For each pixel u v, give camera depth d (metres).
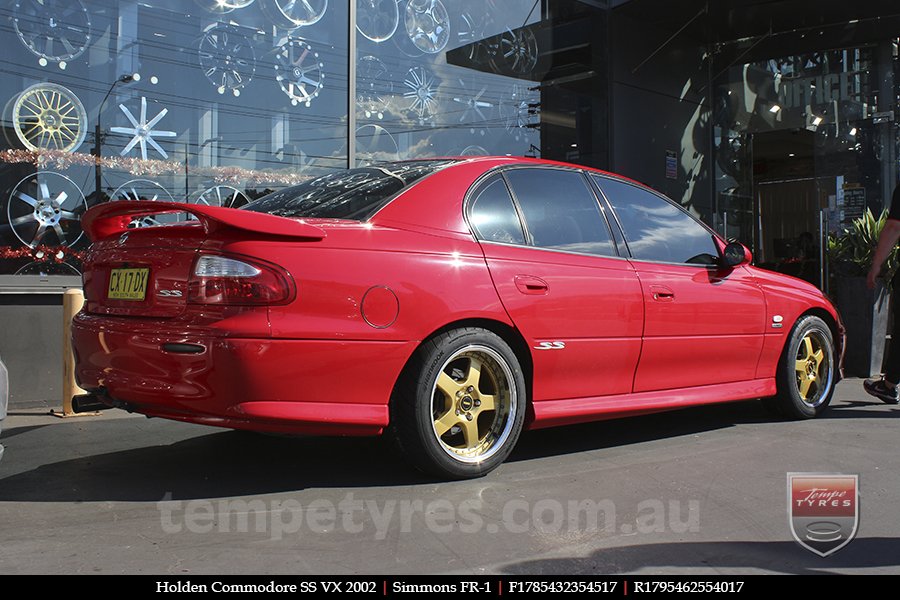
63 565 2.31
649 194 4.32
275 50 6.84
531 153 8.62
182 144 6.30
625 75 9.39
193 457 3.72
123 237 3.26
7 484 3.24
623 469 3.52
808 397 4.90
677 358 4.08
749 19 9.83
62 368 5.20
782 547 2.53
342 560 2.36
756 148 12.40
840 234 11.20
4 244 5.46
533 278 3.47
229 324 2.79
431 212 3.34
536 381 3.51
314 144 7.05
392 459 3.65
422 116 7.81
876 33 10.48
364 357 2.97
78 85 5.84
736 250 4.36
